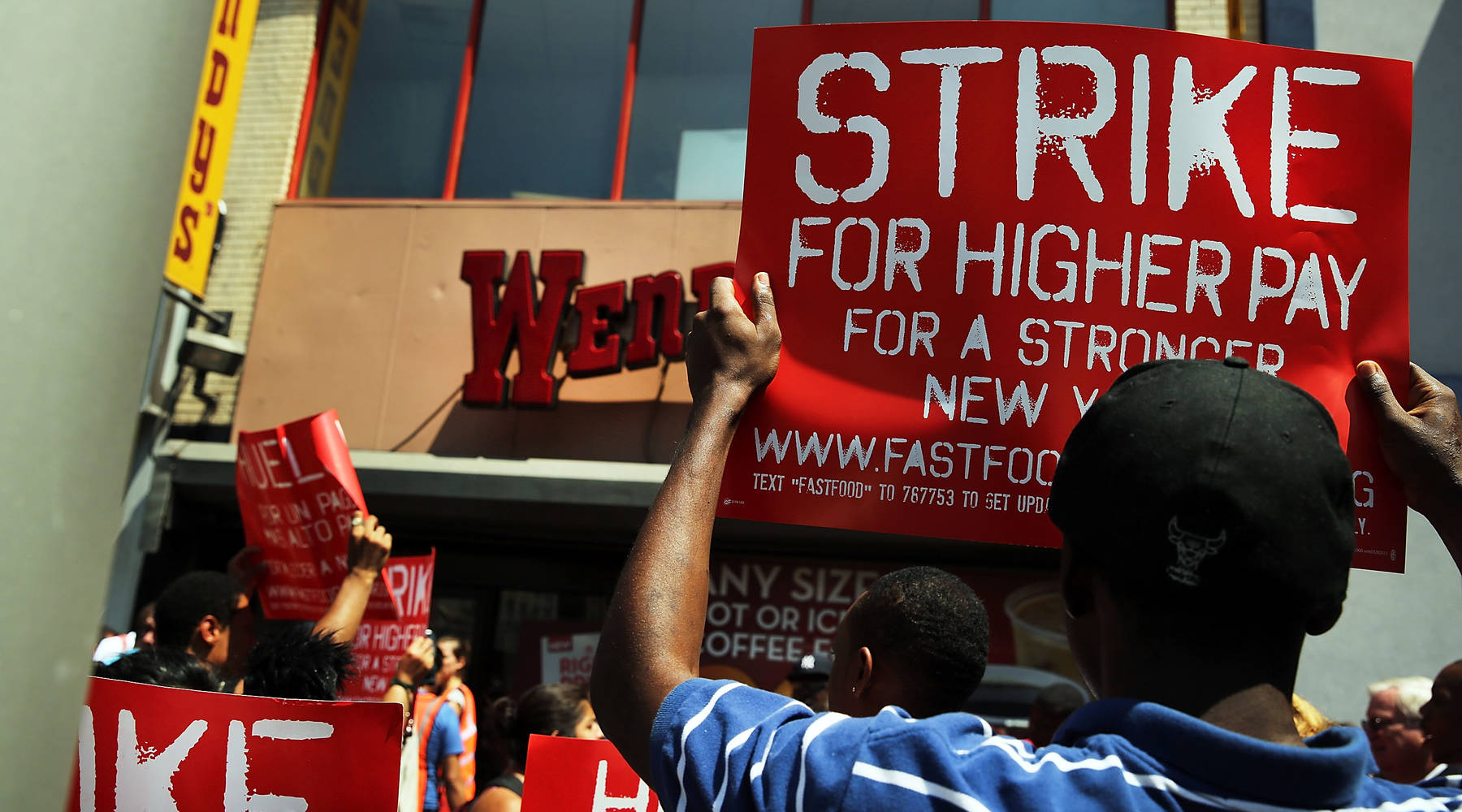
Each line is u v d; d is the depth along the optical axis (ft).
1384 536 5.86
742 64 28.48
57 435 3.25
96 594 3.38
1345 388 6.32
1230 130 6.65
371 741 7.28
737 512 6.25
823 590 27.50
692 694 3.55
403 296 27.84
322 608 14.71
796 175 6.68
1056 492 3.62
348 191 29.45
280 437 15.06
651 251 27.07
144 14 3.58
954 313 6.45
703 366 4.83
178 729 7.36
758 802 3.20
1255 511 3.15
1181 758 3.09
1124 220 6.55
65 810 3.27
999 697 26.21
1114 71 6.67
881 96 6.72
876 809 3.06
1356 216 6.59
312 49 30.09
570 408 26.45
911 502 6.22
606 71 29.01
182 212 25.95
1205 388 3.37
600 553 28.94
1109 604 3.45
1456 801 3.25
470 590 29.37
